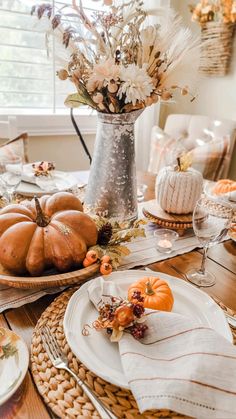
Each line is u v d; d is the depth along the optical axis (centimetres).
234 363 48
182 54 88
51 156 219
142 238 94
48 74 205
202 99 226
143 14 87
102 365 51
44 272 73
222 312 62
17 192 112
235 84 202
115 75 80
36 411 47
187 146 201
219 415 43
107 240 78
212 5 195
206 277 77
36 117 203
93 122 223
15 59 195
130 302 57
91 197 97
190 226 96
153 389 45
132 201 97
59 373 52
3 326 61
